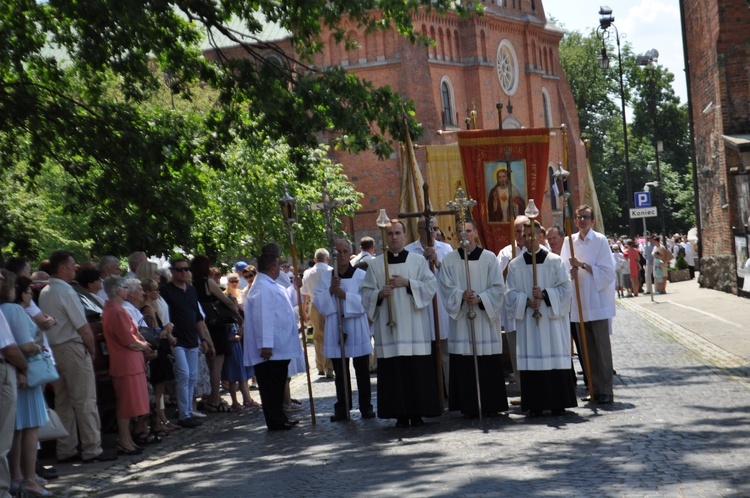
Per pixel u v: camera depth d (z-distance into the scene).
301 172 19.95
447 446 11.82
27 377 10.73
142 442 14.23
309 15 19.53
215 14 18.92
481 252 14.20
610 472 9.54
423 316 13.95
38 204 27.42
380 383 13.84
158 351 14.73
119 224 20.20
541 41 71.19
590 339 14.80
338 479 10.30
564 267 14.00
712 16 36.91
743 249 34.06
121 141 19.69
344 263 15.59
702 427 11.67
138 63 19.48
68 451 13.12
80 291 14.71
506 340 17.67
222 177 31.16
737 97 36.28
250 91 19.47
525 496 8.77
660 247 41.56
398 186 58.72
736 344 20.77
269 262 14.87
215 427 15.56
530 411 13.85
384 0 20.02
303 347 16.03
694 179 42.44
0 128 19.61
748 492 8.37
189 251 20.72
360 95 19.17
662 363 18.58
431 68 60.31
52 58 20.30
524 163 19.70
